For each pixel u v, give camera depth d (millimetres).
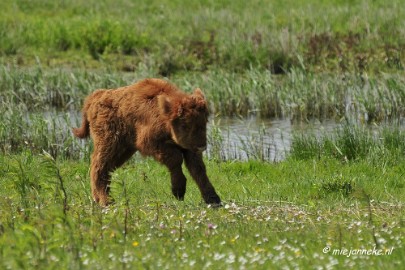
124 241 31281
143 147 40531
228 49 90375
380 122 68812
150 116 40094
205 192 40125
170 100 39469
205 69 87938
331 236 32500
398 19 101438
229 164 52469
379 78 81250
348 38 92625
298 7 113625
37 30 99562
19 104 71562
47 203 37438
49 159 39094
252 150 58375
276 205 40250
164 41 95000
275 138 64250
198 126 39188
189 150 40031
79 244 30344
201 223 34906
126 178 46875
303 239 31750
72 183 46438
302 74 76500
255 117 73875
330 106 72500
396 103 70938
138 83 41750
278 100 74250
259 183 48156
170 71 87062
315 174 49781
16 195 40281
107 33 96062
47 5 114875
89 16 108875
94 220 33594
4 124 59250
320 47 90625
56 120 69062
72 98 75812
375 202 40531
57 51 95562
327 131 66000
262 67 87312
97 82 78000
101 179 41719
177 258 28891
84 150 55625
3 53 94188
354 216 37281
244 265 27625
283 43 89500
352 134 55562
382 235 32594
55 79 77562
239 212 37281
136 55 94438
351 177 48000
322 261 28312
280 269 27219
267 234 32969
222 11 109688
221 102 74312
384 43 92250
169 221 35375
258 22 103000
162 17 107938
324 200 43062
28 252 28656
